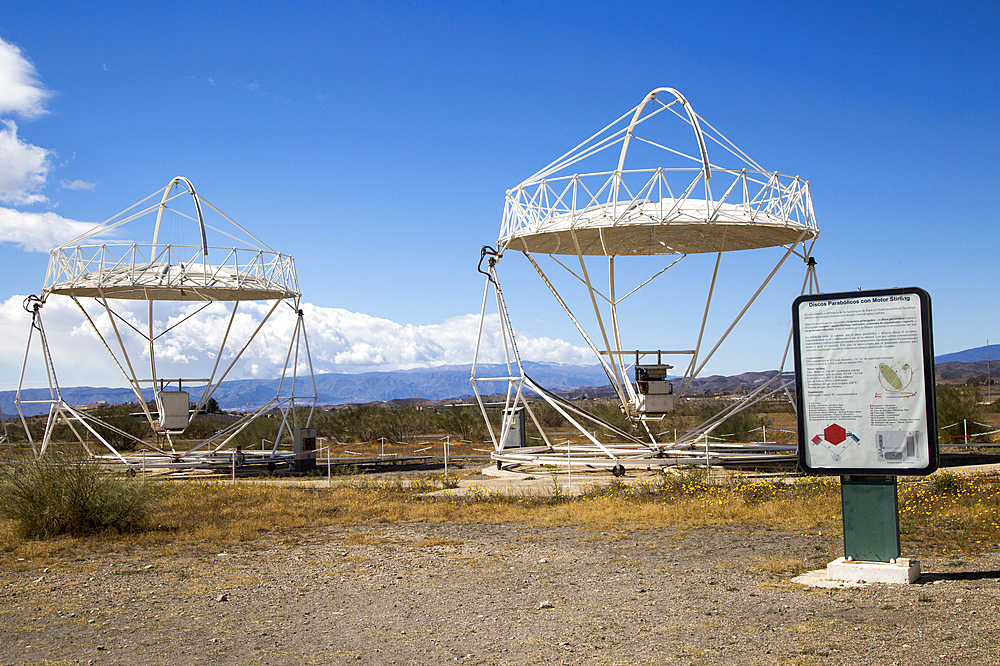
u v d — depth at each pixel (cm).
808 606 917
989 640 741
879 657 715
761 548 1348
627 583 1106
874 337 1062
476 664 759
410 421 5881
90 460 1817
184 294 3328
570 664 747
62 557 1416
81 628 925
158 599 1073
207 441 3431
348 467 3325
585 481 2569
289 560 1364
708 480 2367
